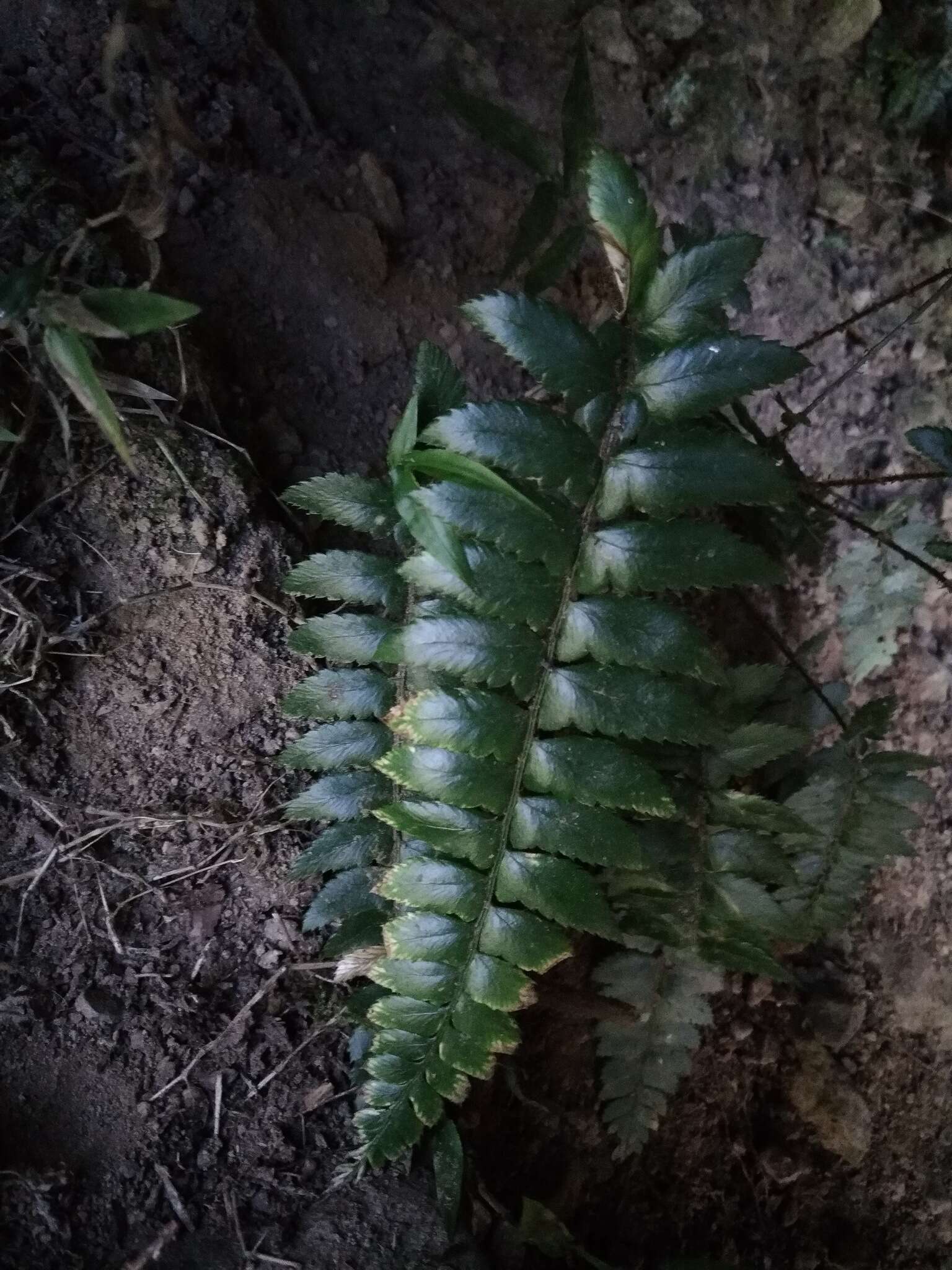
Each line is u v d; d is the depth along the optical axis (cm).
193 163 30
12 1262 25
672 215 38
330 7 35
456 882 25
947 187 40
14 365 25
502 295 22
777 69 39
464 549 23
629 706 23
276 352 31
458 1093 26
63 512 26
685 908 30
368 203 34
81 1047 28
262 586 29
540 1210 30
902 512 39
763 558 22
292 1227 27
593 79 37
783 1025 39
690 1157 37
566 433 22
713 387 22
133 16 30
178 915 29
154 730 28
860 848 33
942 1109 41
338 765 28
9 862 28
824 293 39
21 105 28
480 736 23
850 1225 39
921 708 42
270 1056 29
